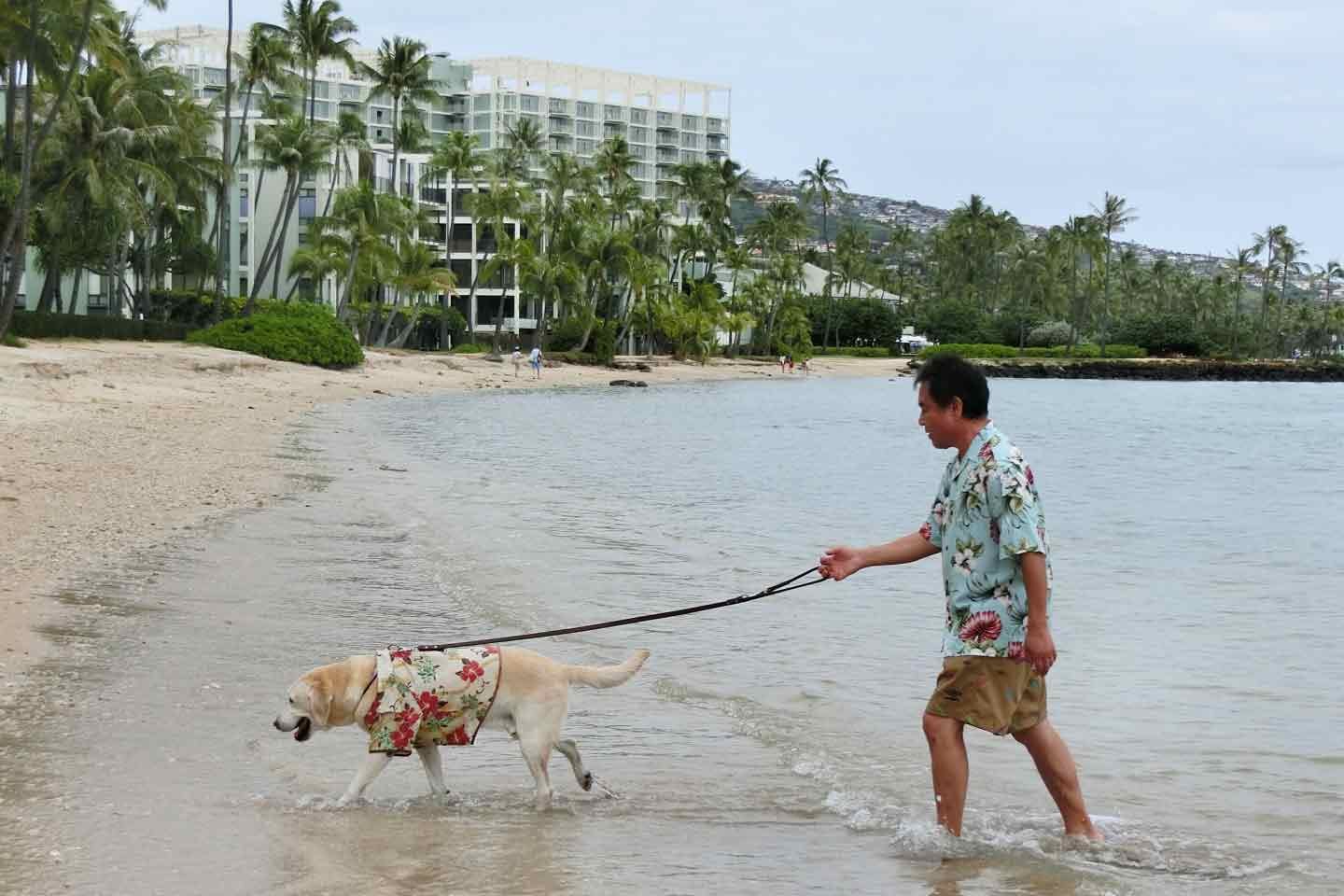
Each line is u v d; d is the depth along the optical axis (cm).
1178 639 1050
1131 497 2447
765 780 651
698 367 10288
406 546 1368
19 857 498
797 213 14162
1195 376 13000
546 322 10400
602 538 1555
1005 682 524
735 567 1370
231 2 5875
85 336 5038
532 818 585
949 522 529
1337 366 13338
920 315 15325
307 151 6681
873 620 1088
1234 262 16350
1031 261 15812
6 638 853
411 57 8231
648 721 766
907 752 702
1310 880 517
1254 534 1864
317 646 895
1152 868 530
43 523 1338
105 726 681
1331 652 995
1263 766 686
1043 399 8088
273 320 5903
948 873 518
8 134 4669
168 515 1453
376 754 588
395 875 500
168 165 5706
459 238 11831
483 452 2839
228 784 608
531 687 596
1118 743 732
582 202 9406
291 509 1594
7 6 3984
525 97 19038
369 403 4572
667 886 496
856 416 5362
